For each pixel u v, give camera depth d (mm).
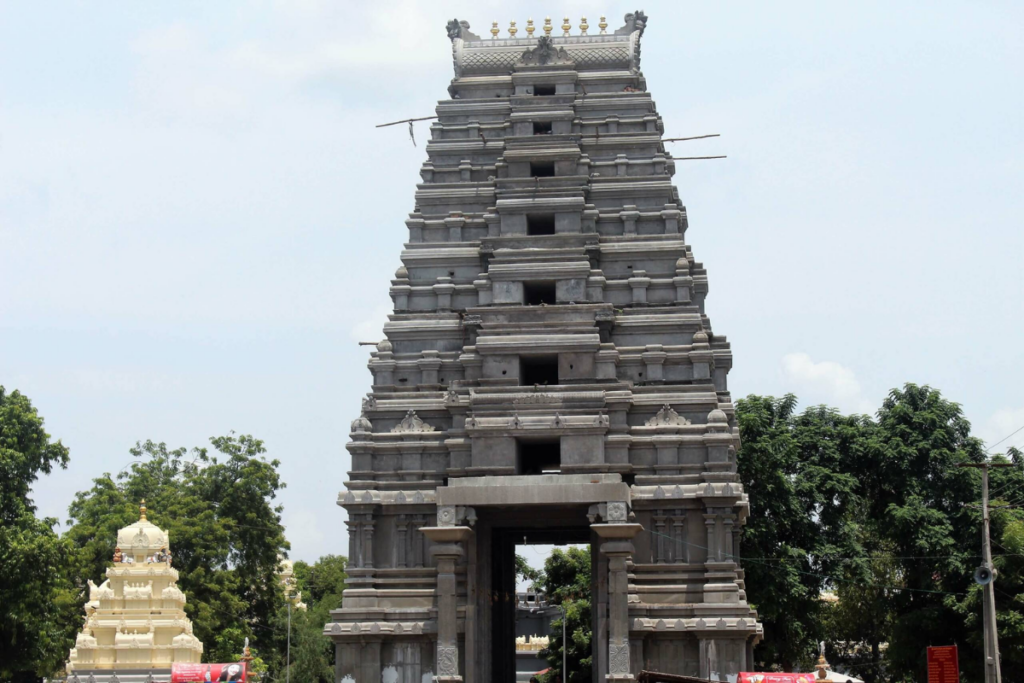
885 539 82688
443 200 66938
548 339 61031
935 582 76438
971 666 72125
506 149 67312
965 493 76312
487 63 71500
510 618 66438
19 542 68062
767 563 73875
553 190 65500
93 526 98312
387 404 61469
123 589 75312
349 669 57188
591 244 63969
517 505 56562
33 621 68750
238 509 100562
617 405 59344
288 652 95312
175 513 96438
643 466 58812
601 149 68000
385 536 59375
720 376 64562
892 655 75812
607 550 54219
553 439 59688
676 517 57594
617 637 53594
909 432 79062
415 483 59938
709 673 54812
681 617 55875
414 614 57594
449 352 62969
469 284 64688
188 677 47562
